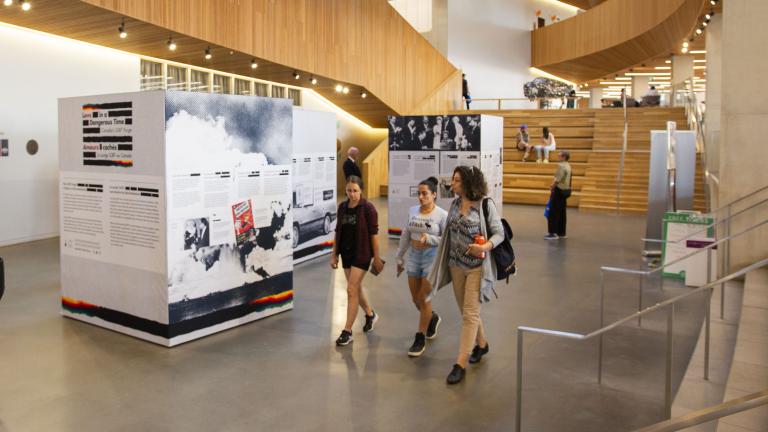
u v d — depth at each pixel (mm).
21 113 11266
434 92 22812
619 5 24016
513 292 7953
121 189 5996
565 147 21125
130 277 6023
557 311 7074
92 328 6340
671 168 9992
